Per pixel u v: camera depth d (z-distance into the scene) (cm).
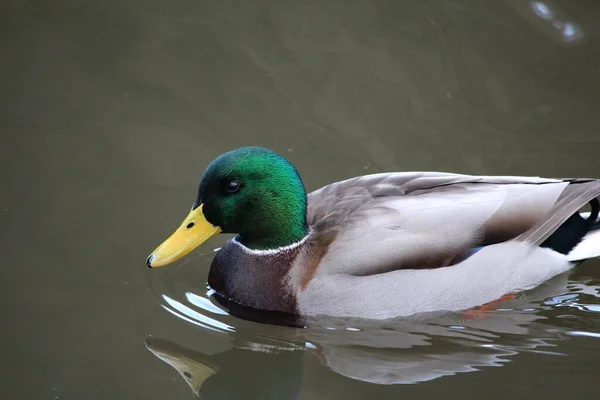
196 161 1295
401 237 1013
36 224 1162
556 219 1069
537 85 1473
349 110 1415
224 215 1028
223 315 1045
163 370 934
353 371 950
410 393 904
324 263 1010
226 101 1423
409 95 1449
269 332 1019
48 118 1371
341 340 1007
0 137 1325
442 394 900
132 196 1226
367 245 1005
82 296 1045
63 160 1288
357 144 1343
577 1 1620
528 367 950
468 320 1039
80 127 1357
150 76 1472
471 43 1554
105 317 1016
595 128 1381
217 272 1083
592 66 1512
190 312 1045
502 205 1056
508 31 1578
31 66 1480
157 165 1287
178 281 1116
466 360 967
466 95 1455
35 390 884
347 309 1008
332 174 1273
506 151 1336
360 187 1080
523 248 1052
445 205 1039
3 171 1256
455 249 1025
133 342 977
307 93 1445
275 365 965
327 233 1032
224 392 916
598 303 1065
